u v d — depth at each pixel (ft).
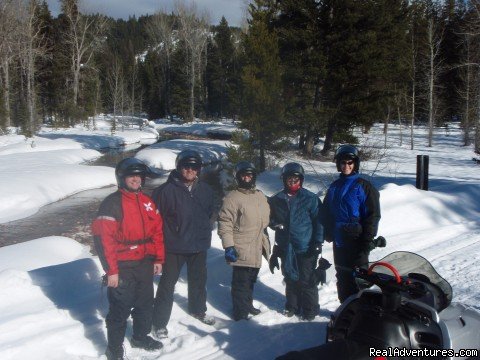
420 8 138.41
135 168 14.42
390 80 91.76
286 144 70.33
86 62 195.00
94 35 196.95
